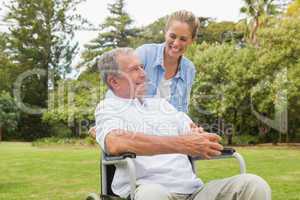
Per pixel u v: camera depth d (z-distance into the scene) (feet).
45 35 75.56
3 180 23.40
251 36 61.21
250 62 44.32
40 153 39.50
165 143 6.72
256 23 61.77
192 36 9.64
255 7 62.85
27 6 75.82
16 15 75.97
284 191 19.08
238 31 65.87
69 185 21.67
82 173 25.89
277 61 44.65
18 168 28.53
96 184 21.95
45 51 75.51
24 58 75.10
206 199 7.05
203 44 48.57
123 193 7.16
